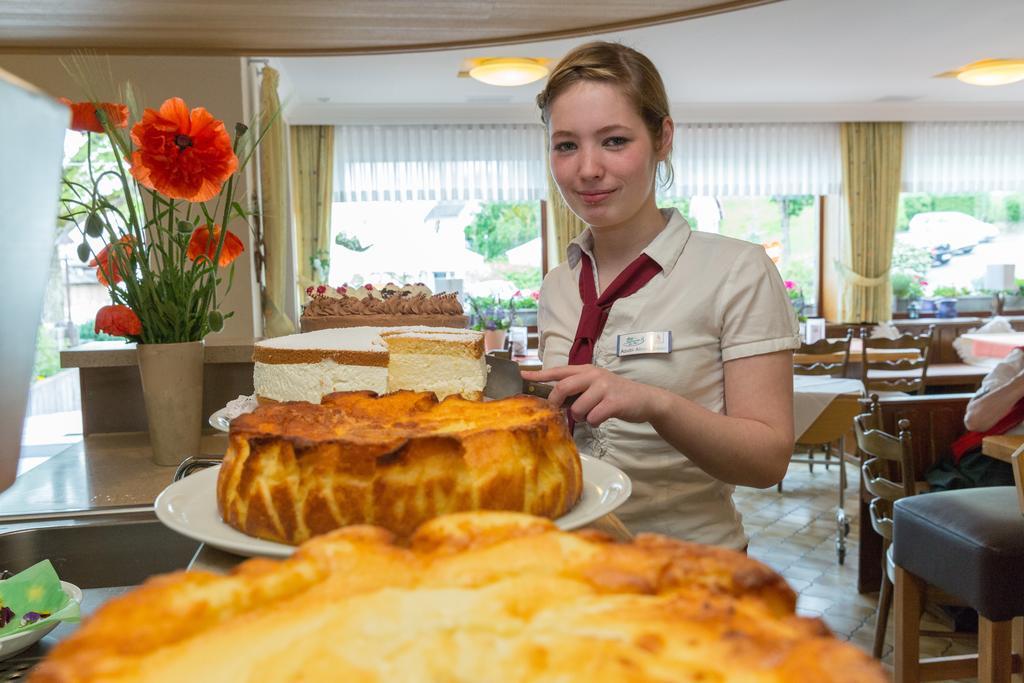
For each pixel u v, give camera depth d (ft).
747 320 4.00
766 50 17.10
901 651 7.90
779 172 23.93
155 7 4.28
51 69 9.28
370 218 23.41
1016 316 24.13
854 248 23.88
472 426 2.08
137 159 4.53
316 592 1.10
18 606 2.86
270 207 12.28
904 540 7.81
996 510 7.31
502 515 1.31
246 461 1.90
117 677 0.92
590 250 4.63
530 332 24.09
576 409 3.22
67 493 4.84
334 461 1.81
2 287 0.98
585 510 2.06
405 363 5.04
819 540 13.10
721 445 3.51
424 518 1.81
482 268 23.94
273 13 4.43
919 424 9.91
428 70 18.20
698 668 0.85
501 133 23.08
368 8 4.33
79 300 18.01
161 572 3.85
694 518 4.25
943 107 23.57
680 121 23.48
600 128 3.88
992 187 24.34
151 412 5.51
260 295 12.36
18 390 1.08
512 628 0.97
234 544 1.77
